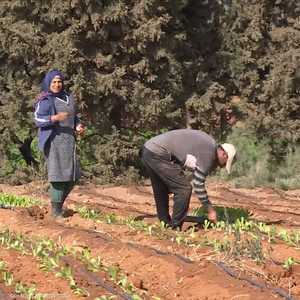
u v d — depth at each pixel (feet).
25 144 74.54
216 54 76.07
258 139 75.66
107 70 70.59
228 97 77.36
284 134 74.54
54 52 68.28
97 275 29.04
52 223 40.06
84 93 68.74
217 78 76.95
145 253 31.55
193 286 27.91
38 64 70.54
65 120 40.88
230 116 76.89
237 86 76.64
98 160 70.79
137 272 30.40
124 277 28.53
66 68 68.39
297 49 75.25
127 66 71.20
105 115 71.00
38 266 29.81
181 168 37.06
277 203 59.82
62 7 67.92
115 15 67.46
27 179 71.15
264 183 71.41
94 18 67.26
